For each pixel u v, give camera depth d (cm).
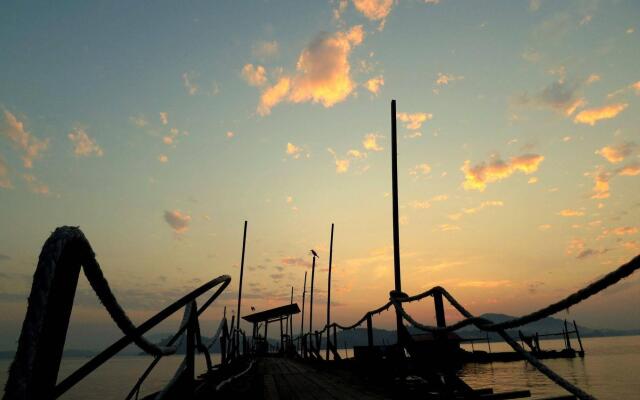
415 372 643
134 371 11750
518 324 331
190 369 340
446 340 535
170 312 228
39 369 126
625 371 3425
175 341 305
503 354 4528
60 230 139
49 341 131
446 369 523
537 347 4988
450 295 491
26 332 115
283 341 3397
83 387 6375
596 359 5225
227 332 866
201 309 378
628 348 9619
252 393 681
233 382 807
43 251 129
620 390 2264
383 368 830
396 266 985
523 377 2980
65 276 141
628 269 229
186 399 330
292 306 2709
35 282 123
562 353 5100
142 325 207
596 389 2347
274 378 1103
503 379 2820
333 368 1330
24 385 107
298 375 1182
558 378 301
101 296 175
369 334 920
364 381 912
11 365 110
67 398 4847
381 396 682
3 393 106
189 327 353
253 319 3180
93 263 158
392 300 743
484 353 4553
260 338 3334
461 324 436
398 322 721
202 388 553
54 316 135
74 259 146
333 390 795
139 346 222
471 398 526
